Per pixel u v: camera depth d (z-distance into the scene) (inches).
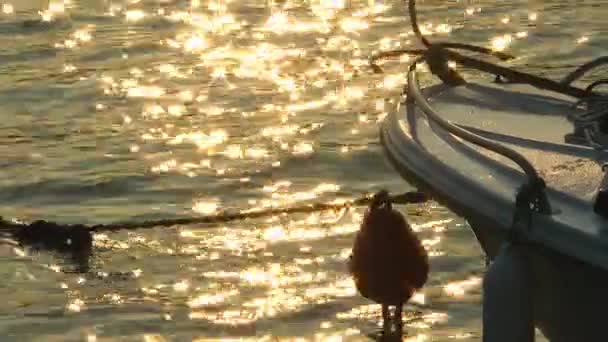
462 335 544.7
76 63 1092.5
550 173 309.4
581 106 357.1
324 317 570.6
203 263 637.3
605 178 287.6
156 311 582.6
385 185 754.8
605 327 296.8
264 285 607.5
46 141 864.9
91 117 923.4
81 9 1298.0
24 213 729.0
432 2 1270.9
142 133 879.1
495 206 302.8
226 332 561.9
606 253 271.3
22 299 598.2
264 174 784.3
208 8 1307.8
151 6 1315.2
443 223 663.1
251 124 892.0
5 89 1000.9
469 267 611.2
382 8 1270.9
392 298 335.9
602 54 1043.3
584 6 1208.2
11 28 1220.5
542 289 306.7
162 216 720.3
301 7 1301.7
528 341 286.0
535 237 283.6
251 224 689.0
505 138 340.2
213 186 766.5
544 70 1002.7
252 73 1048.2
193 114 924.6
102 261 641.0
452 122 358.0
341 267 625.0
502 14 1199.6
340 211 703.1
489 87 388.2
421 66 924.6
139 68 1072.8
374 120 888.9
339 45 1142.3
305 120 895.1
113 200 749.3
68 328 567.5
